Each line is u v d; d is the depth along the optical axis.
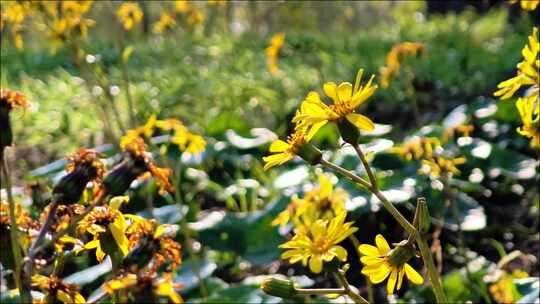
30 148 6.48
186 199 4.27
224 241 3.50
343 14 14.15
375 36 10.16
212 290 3.12
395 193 3.56
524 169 4.14
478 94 6.50
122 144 1.61
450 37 9.18
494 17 9.75
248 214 3.59
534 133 1.89
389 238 3.79
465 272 3.15
